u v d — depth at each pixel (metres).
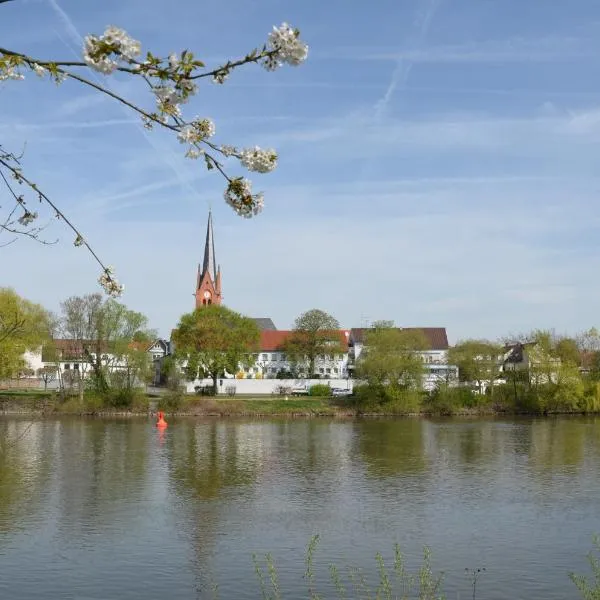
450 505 36.72
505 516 34.22
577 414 95.44
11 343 74.81
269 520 33.28
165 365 108.38
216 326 106.00
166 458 52.94
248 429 75.31
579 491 40.38
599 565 26.42
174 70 5.70
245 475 45.62
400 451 57.69
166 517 33.75
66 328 89.25
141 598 22.97
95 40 5.36
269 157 6.51
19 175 6.84
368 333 100.56
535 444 62.12
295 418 90.31
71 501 37.16
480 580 24.81
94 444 60.62
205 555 27.62
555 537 30.39
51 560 26.89
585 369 110.44
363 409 94.56
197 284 152.12
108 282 7.91
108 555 27.56
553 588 23.98
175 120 6.30
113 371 92.44
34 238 7.31
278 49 5.75
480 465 50.03
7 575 25.14
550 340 99.56
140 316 91.88
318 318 128.12
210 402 93.19
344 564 26.59
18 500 37.34
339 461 51.94
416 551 28.31
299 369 134.25
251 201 6.59
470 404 96.62
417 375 96.12
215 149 6.48
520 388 99.69
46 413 88.38
